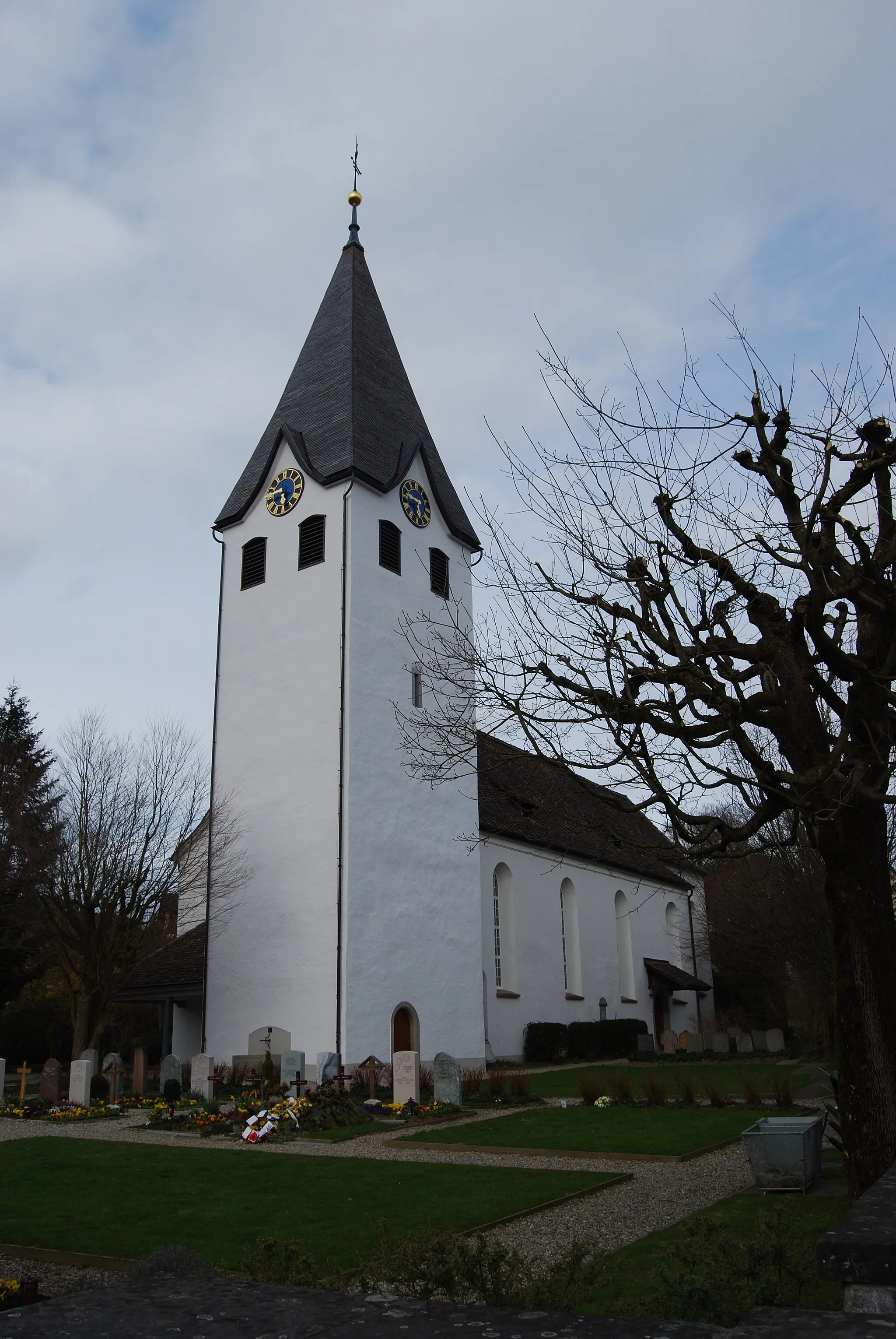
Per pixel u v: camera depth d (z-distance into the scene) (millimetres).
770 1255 6430
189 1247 10648
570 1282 6004
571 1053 38688
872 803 10039
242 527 33844
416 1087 21922
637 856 49875
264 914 29516
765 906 38750
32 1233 11477
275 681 31391
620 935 47906
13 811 34156
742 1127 17922
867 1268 3209
